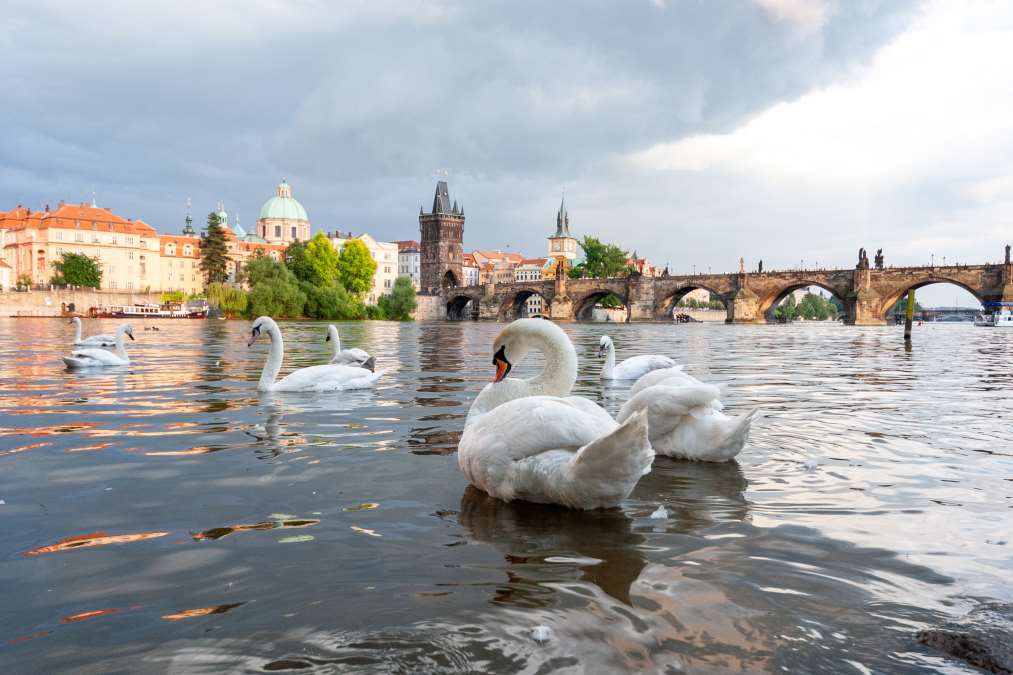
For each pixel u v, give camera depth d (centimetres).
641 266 16912
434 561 339
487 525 400
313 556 345
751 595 297
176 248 13950
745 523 405
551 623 268
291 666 236
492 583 310
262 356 1933
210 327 5391
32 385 1134
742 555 349
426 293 16612
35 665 238
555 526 399
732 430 545
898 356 2231
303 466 548
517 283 14288
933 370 1592
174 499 452
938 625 268
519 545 364
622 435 376
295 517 414
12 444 631
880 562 339
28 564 334
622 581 312
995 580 316
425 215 17738
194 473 523
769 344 3266
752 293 10731
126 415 810
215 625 267
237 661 239
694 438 570
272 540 370
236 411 843
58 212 12794
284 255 14412
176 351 2166
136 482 495
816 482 504
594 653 244
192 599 293
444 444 638
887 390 1129
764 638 256
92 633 262
